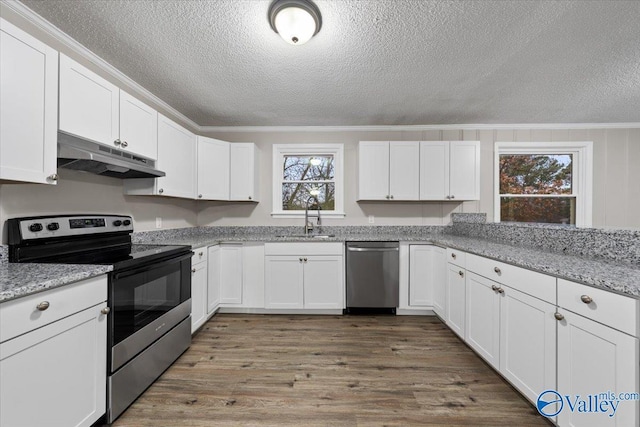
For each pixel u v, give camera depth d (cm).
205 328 257
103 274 135
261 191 347
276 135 347
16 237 140
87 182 191
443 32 166
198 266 241
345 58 194
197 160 287
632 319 95
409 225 345
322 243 287
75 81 150
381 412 150
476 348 194
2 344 93
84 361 124
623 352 98
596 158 336
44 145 131
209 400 159
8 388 94
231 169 318
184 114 304
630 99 264
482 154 341
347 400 159
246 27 161
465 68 207
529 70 210
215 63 200
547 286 131
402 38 171
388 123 334
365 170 317
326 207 351
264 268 288
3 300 92
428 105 279
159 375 178
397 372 187
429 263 283
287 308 288
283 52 186
